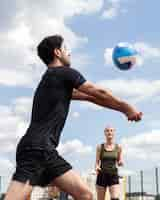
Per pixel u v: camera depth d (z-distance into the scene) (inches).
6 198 166.1
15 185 167.0
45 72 183.6
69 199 501.7
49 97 175.9
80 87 179.0
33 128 173.5
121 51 244.7
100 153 429.7
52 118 174.4
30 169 167.9
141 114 179.2
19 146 172.6
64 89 178.5
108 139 430.0
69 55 191.8
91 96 193.6
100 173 425.7
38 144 169.2
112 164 424.2
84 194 174.1
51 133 172.9
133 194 953.5
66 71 179.9
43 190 653.3
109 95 179.3
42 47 188.5
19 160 170.7
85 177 585.3
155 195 921.5
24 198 166.6
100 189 426.6
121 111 181.2
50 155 170.4
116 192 420.5
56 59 188.4
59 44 188.7
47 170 171.2
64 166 173.6
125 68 246.1
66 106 179.3
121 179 720.3
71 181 173.2
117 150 428.1
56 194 477.4
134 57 244.8
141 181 946.1
